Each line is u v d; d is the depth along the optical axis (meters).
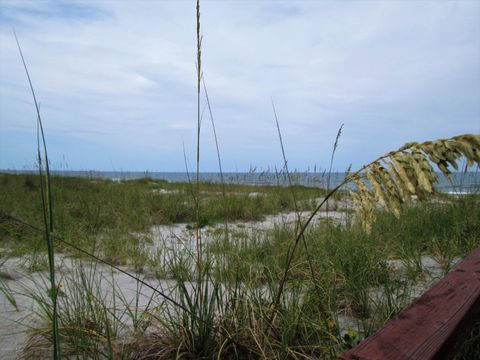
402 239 5.18
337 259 3.75
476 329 1.93
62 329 2.30
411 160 1.25
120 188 12.93
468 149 1.14
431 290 1.64
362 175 1.41
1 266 3.90
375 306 2.96
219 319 2.35
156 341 2.30
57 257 4.56
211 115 2.35
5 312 2.88
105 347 2.17
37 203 7.68
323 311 2.43
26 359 2.13
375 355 1.06
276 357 2.06
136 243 5.38
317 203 10.01
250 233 6.14
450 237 5.09
